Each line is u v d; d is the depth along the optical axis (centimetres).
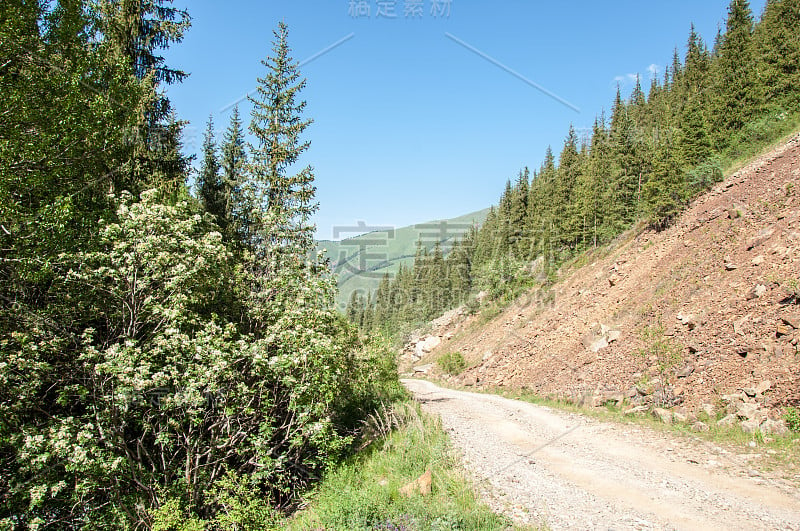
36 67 827
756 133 3431
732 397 1195
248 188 1667
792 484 801
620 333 2120
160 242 855
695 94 5341
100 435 757
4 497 727
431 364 5050
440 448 1007
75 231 859
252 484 920
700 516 688
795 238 1620
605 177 5238
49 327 795
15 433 722
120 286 871
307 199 1681
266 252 1252
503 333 4062
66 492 792
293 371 960
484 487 827
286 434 976
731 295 1623
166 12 1325
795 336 1194
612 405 1592
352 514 717
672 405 1369
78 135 866
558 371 2277
